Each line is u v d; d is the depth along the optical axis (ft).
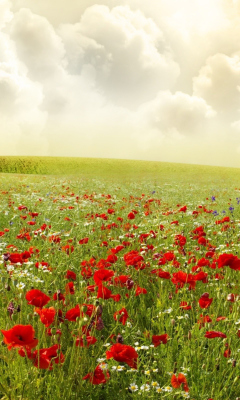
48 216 26.81
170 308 10.87
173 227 23.02
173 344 9.71
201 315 10.14
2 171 195.11
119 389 8.29
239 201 39.32
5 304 11.14
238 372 8.71
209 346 9.51
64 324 9.27
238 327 10.11
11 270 12.16
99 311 8.04
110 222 24.50
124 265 14.90
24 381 7.38
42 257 15.71
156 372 8.64
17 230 22.41
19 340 6.27
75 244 16.65
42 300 8.13
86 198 40.04
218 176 175.73
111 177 138.10
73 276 11.51
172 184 91.81
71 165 218.38
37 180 84.33
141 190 66.64
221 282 13.62
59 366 7.57
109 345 9.04
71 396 7.60
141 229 23.44
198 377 8.59
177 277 11.27
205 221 25.49
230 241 19.71
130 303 11.87
